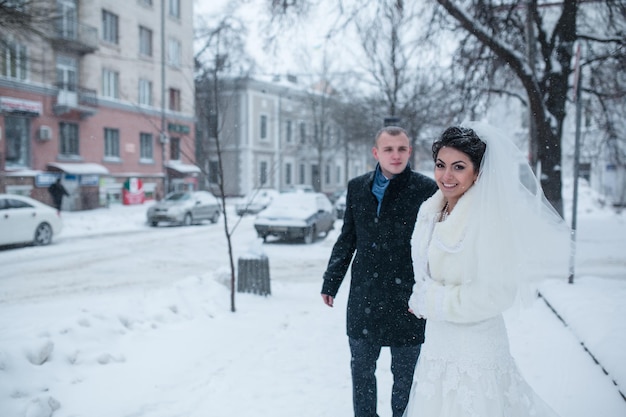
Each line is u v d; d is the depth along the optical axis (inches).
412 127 822.5
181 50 1360.7
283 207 608.1
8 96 922.7
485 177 82.3
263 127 1770.4
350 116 1184.2
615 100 597.3
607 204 1044.5
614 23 506.0
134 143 1217.4
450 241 83.8
